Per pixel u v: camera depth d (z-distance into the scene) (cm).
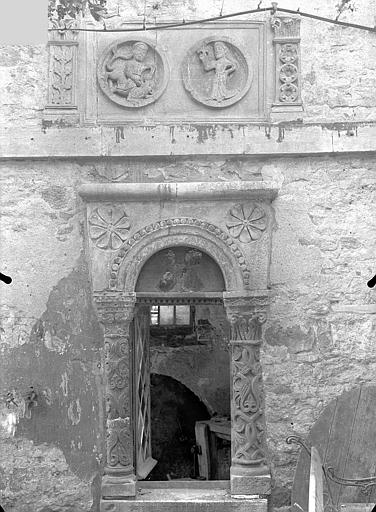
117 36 707
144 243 691
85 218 699
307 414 689
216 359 1030
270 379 693
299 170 700
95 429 691
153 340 1034
